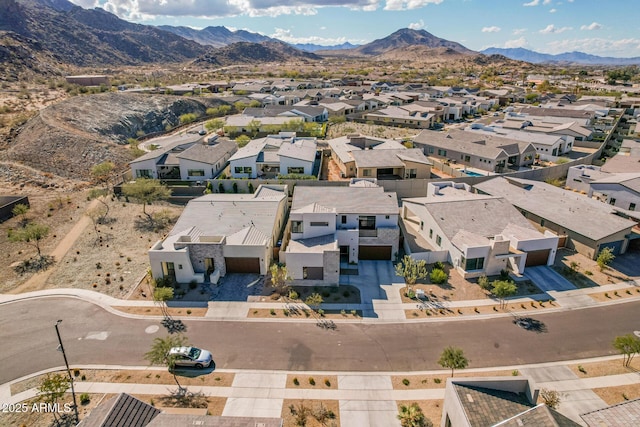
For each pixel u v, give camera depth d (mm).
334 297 35656
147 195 55156
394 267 40500
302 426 23312
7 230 47250
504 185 55875
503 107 138125
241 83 174000
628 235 43219
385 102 128250
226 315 33281
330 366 27828
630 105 127938
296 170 65625
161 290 33219
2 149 76250
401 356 28750
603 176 58531
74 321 32688
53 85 128125
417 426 23062
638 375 27016
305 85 165750
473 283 37531
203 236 39219
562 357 28625
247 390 25891
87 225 49688
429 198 49781
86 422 19391
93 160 72875
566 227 44031
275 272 35531
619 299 35281
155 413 20891
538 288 36844
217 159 67250
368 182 53688
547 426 16766
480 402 19344
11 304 34812
